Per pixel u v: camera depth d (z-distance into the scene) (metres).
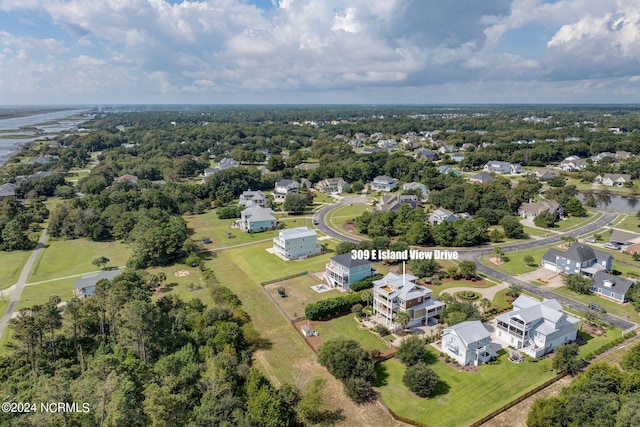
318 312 71.88
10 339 65.81
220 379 50.16
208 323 66.12
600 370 49.91
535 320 61.91
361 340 66.06
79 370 54.25
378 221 117.50
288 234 104.19
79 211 123.44
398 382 56.06
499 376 56.50
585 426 42.06
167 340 60.41
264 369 59.22
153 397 42.00
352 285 83.06
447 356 61.00
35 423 37.56
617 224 126.56
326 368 59.34
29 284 88.56
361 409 51.47
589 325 69.12
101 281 73.19
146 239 99.31
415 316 69.62
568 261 89.19
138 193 149.00
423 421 48.78
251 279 90.88
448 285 85.00
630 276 87.19
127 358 52.94
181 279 91.50
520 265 95.56
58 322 58.50
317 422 49.34
